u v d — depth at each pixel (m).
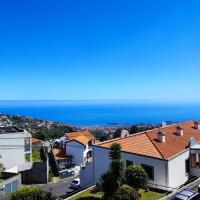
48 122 177.75
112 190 26.62
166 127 45.84
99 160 37.88
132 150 35.69
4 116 183.00
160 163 32.62
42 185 55.16
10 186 46.75
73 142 77.19
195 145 38.38
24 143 61.41
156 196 29.62
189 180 36.16
